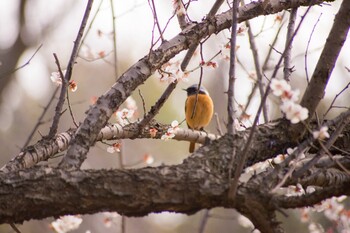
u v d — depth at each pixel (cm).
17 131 2356
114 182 575
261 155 678
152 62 723
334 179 708
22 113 2389
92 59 994
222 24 778
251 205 580
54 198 568
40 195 566
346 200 1653
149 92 2864
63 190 570
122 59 2619
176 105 2891
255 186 590
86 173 580
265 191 588
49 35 2003
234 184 566
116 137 846
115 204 573
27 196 565
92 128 665
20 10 1895
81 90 2780
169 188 577
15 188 568
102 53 1067
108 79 2830
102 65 2828
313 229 1151
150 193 575
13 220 575
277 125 697
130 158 2691
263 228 589
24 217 575
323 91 663
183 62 829
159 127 909
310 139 616
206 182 584
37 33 1955
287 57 776
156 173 584
